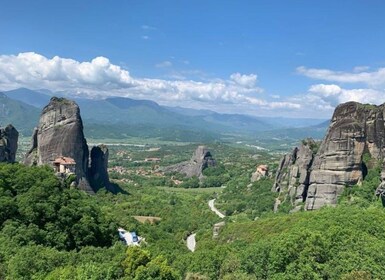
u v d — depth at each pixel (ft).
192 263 316.19
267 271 269.85
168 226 595.06
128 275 252.21
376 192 441.68
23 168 404.16
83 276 238.27
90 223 360.07
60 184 401.29
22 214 336.49
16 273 248.73
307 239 273.54
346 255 261.85
